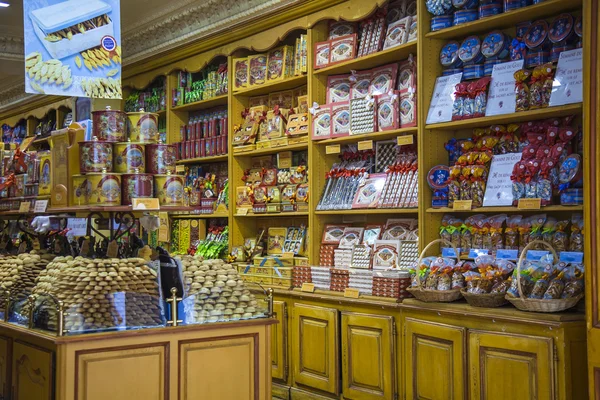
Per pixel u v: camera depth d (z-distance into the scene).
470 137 5.08
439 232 5.03
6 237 5.75
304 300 5.62
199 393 3.77
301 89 6.47
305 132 6.04
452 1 4.84
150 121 4.23
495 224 4.67
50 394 3.54
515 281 4.11
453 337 4.33
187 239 7.55
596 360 3.53
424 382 4.55
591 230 3.58
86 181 4.06
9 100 10.76
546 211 4.59
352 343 5.12
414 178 5.20
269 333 4.01
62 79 4.73
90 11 4.87
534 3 4.45
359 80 5.75
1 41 8.12
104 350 3.52
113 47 4.94
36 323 3.78
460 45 4.96
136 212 4.59
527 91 4.43
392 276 4.87
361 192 5.57
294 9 5.96
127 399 3.57
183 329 3.72
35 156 4.99
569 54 4.27
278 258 6.02
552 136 4.37
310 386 5.51
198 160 7.43
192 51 7.28
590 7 3.58
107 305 3.58
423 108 4.99
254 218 7.03
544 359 3.80
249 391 3.92
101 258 4.21
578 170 4.16
